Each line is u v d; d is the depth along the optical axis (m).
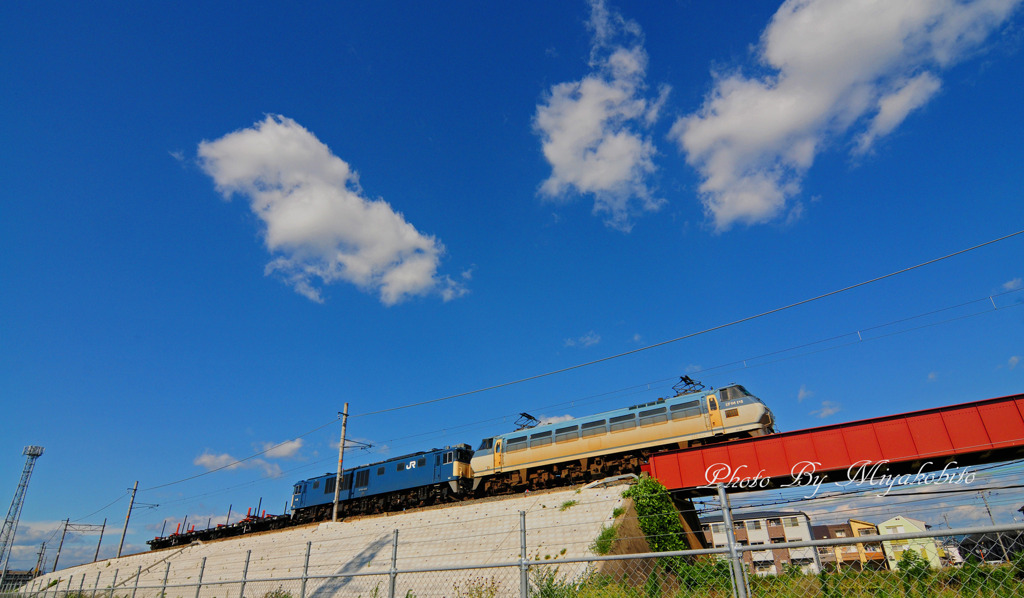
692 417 27.02
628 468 28.61
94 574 46.16
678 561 11.61
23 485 82.00
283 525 45.44
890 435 20.08
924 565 9.65
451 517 27.91
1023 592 7.91
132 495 59.75
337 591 22.50
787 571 11.02
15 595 24.80
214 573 33.16
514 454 32.62
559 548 20.45
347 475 42.81
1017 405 18.38
